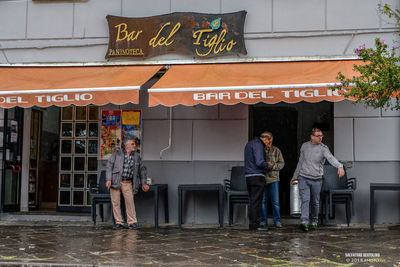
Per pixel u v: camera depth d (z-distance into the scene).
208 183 9.26
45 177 11.23
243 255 5.96
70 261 5.66
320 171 7.98
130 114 9.59
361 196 8.82
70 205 10.04
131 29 9.44
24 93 8.11
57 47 9.70
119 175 8.52
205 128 9.34
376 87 6.46
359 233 7.70
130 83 8.12
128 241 7.09
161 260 5.70
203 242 6.96
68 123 10.20
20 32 9.83
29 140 10.58
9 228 8.61
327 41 8.95
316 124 9.27
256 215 8.00
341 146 8.93
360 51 6.78
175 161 9.39
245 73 8.48
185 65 9.23
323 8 9.01
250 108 9.41
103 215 9.49
